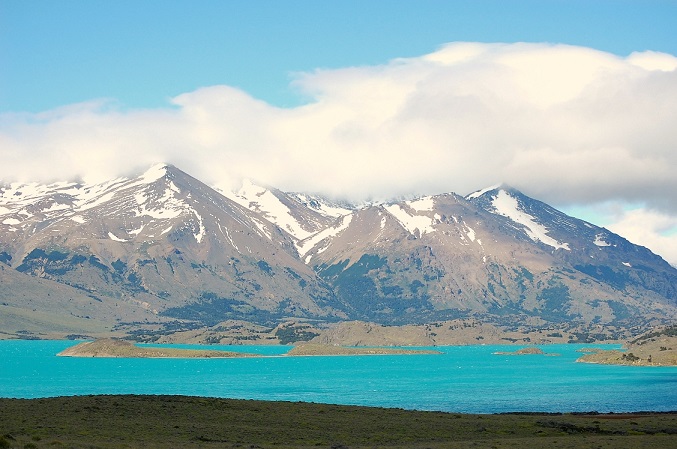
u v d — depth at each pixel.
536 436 140.12
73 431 119.44
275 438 127.94
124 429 126.62
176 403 161.12
